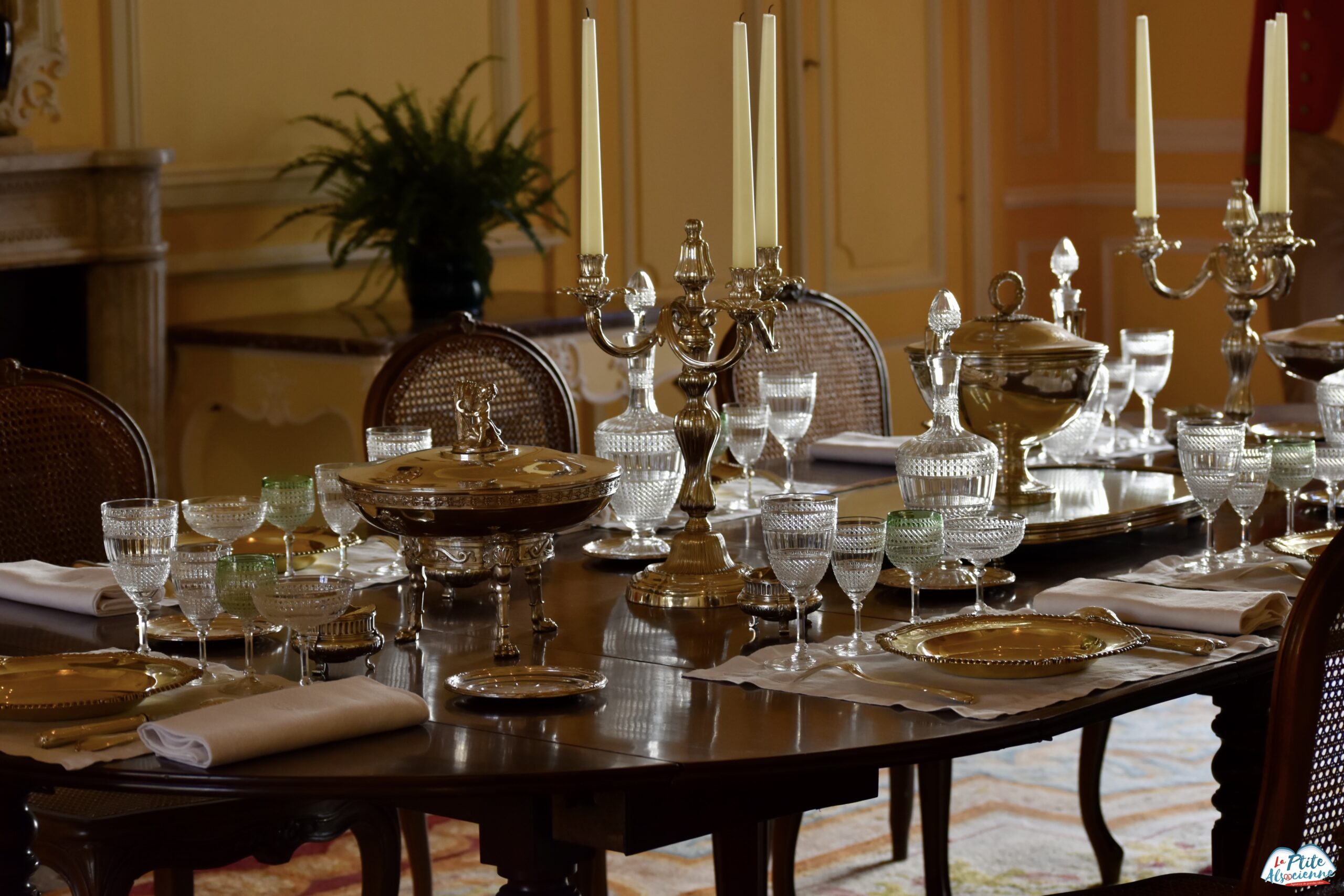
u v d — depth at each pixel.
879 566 1.70
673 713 1.51
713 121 5.62
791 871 2.80
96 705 1.49
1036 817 3.30
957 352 2.32
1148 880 1.82
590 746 1.42
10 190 3.73
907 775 3.07
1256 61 5.75
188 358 4.28
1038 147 6.54
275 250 4.49
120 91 4.14
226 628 1.86
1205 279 2.93
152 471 2.57
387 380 2.78
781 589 1.83
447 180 4.23
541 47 5.12
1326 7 5.54
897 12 6.12
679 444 1.98
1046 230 6.61
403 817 2.75
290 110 4.51
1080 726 1.50
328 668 1.70
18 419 2.46
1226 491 2.04
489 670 1.64
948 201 6.38
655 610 1.94
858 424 3.41
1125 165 6.42
